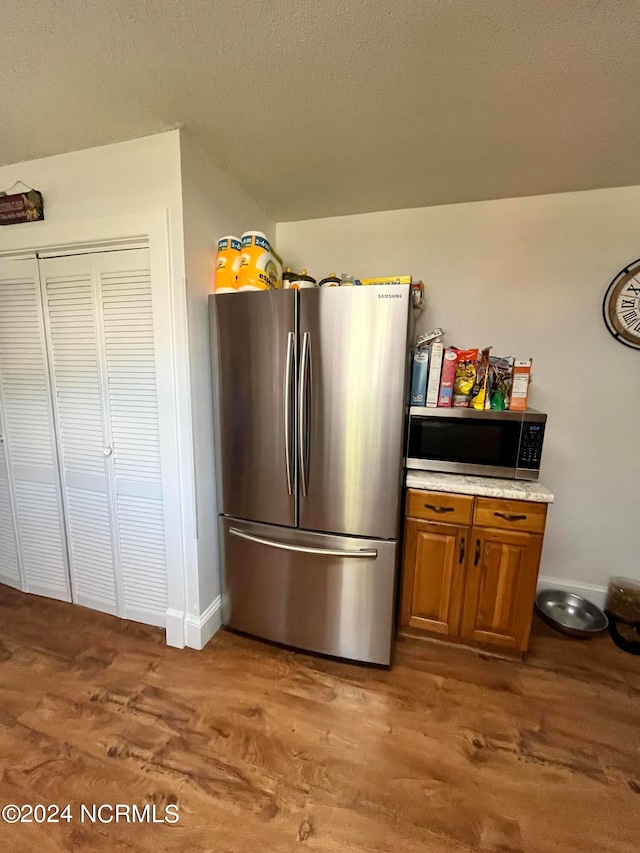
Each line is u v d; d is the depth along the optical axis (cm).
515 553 168
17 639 187
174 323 158
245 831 109
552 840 108
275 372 159
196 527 172
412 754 132
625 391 199
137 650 180
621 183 184
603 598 215
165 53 112
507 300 209
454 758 131
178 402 164
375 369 148
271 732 140
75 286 175
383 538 160
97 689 157
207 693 156
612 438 204
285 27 103
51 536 210
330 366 152
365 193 199
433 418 182
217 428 176
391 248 222
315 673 168
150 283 163
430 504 176
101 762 128
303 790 120
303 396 156
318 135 151
